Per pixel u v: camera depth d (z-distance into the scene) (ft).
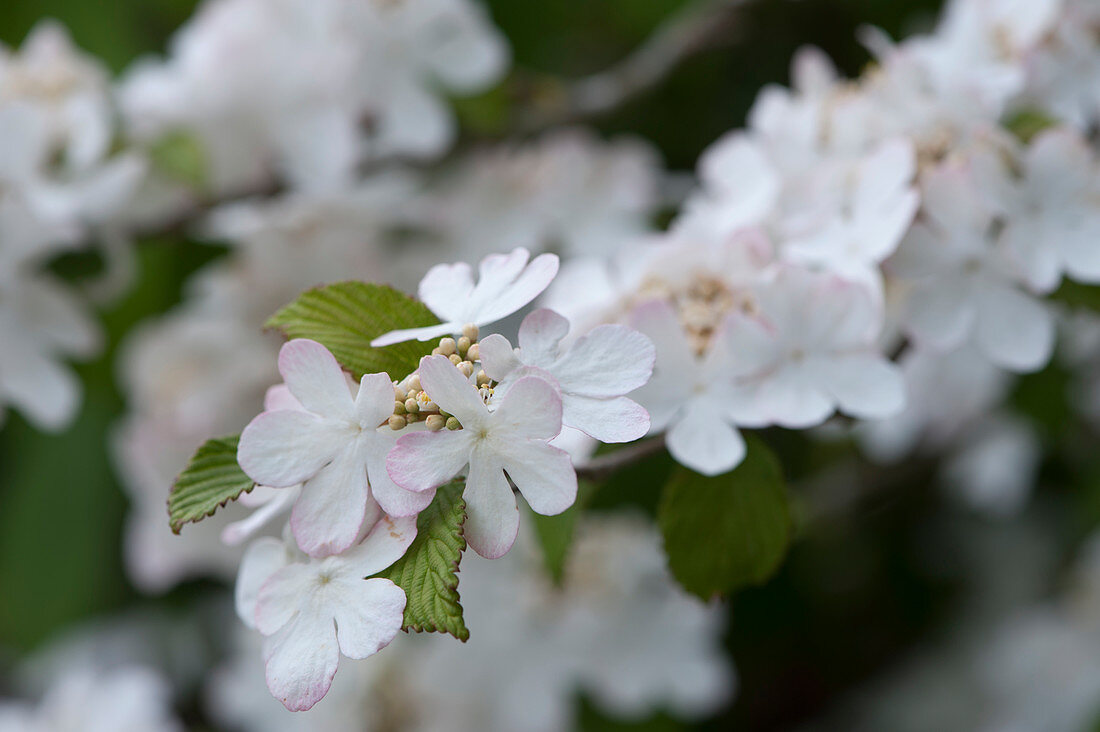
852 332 2.62
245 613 2.41
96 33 4.78
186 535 3.75
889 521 5.08
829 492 4.50
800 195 2.81
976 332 2.69
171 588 5.19
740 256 2.68
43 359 3.53
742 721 4.88
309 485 2.35
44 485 4.91
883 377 2.61
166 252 4.34
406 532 2.34
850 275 2.67
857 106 2.83
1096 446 4.57
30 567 4.91
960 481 4.71
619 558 3.86
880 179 2.71
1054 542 5.19
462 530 2.34
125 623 5.16
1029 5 2.89
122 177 3.46
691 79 4.61
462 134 4.04
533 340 2.39
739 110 4.66
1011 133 2.84
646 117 4.66
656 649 3.90
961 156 2.74
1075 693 4.82
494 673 3.77
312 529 2.35
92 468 4.89
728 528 2.62
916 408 3.97
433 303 2.46
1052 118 2.85
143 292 4.41
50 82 3.64
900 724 5.03
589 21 4.81
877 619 5.16
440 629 2.31
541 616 3.78
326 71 3.71
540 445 2.34
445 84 3.90
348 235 3.75
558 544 2.71
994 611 5.24
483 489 2.34
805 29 4.51
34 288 3.51
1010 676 4.97
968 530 5.28
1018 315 2.69
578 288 2.74
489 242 3.92
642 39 4.78
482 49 3.84
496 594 3.73
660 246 2.71
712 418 2.59
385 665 3.87
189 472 2.39
